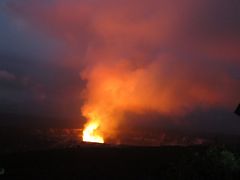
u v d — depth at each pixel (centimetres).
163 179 2638
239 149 3191
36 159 3694
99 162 3466
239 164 2717
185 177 2611
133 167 3158
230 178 2481
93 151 4069
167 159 3356
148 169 3009
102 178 2797
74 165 3366
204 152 3173
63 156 3809
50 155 3884
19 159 3731
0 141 5588
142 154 3756
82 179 2794
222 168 2677
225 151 2955
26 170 3209
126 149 4144
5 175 3041
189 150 3744
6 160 3719
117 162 3422
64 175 2956
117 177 2806
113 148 4262
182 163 2922
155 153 3769
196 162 2861
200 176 2591
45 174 3016
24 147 5219
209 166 2725
